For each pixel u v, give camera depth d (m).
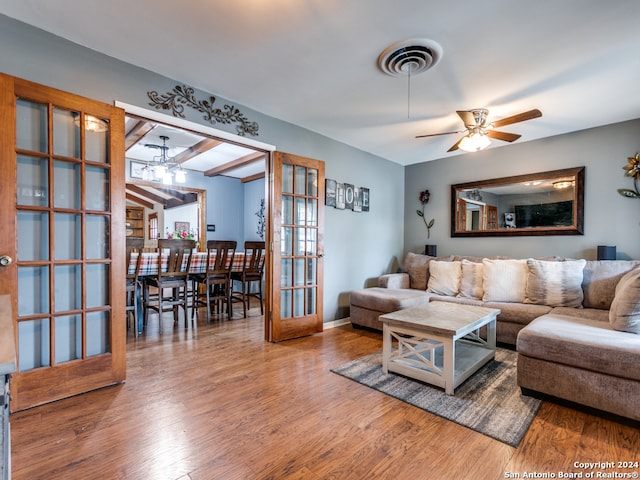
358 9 1.81
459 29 1.98
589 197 3.61
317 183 3.76
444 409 1.99
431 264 4.19
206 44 2.17
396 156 4.85
